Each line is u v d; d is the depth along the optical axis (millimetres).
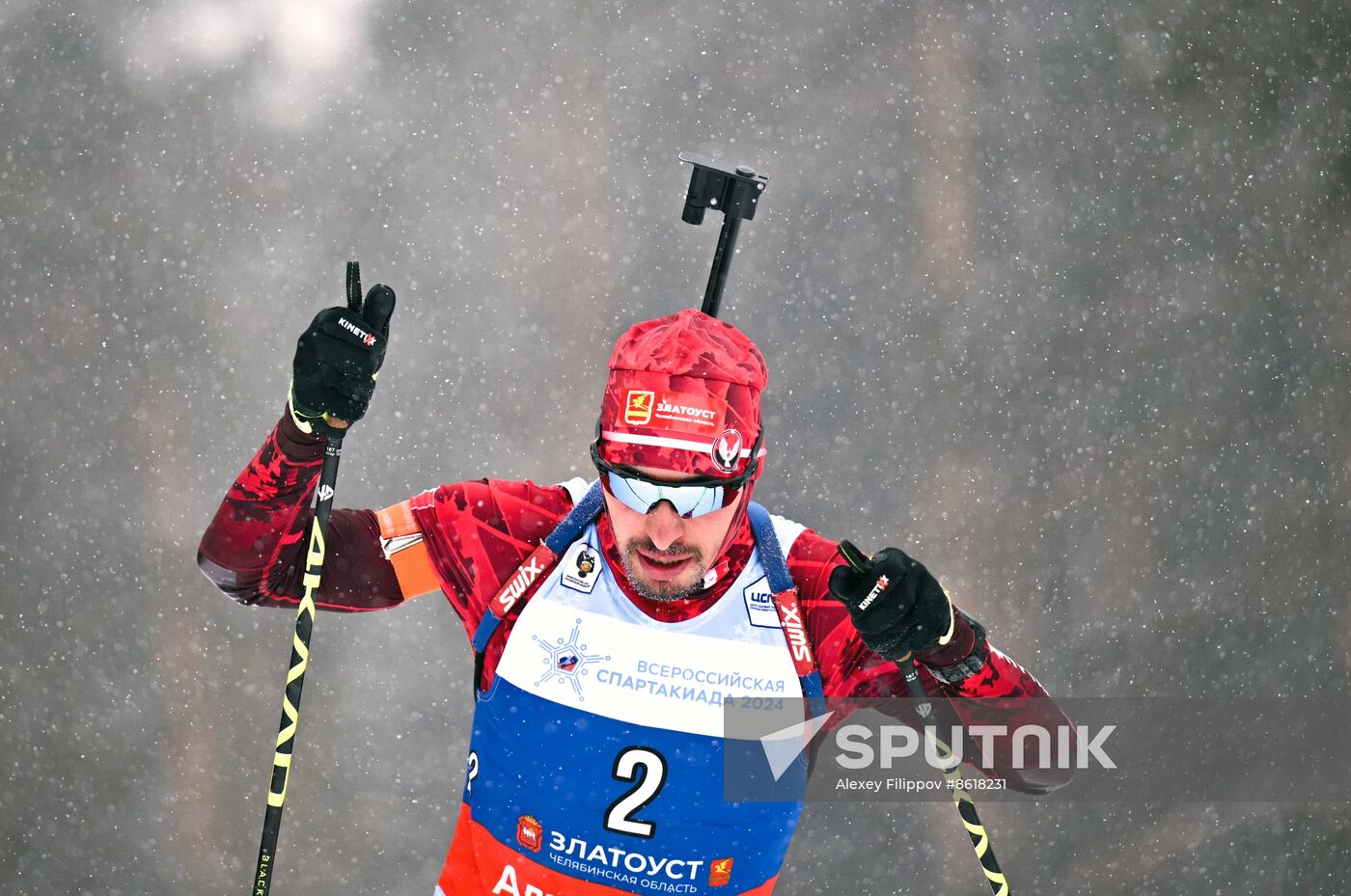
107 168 13375
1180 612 12609
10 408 12453
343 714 10969
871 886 10344
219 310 12891
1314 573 13352
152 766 10688
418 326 12984
